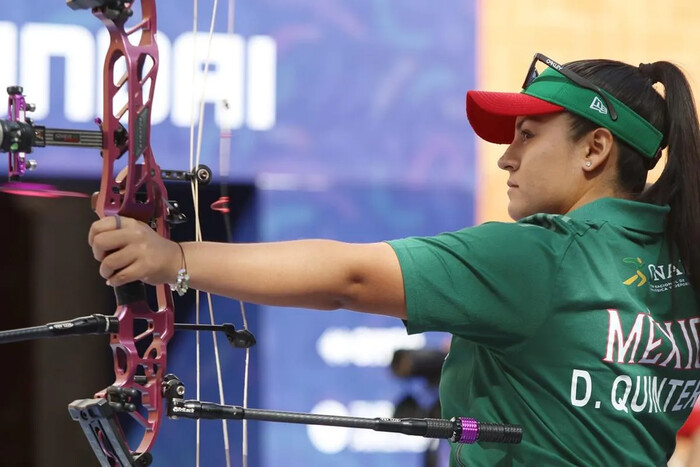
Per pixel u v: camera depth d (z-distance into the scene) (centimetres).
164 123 701
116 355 297
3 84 673
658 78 346
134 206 281
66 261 847
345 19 752
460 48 770
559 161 335
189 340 782
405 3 763
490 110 332
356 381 764
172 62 701
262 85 731
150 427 290
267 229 741
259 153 734
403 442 767
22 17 677
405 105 764
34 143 277
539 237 308
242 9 727
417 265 290
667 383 326
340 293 286
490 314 297
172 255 268
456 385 335
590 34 784
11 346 847
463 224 773
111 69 285
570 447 310
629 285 316
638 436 316
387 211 762
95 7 280
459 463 326
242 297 277
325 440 758
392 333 770
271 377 752
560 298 305
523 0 777
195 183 335
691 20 793
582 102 329
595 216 323
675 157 335
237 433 791
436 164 770
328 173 751
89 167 702
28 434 851
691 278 331
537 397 311
